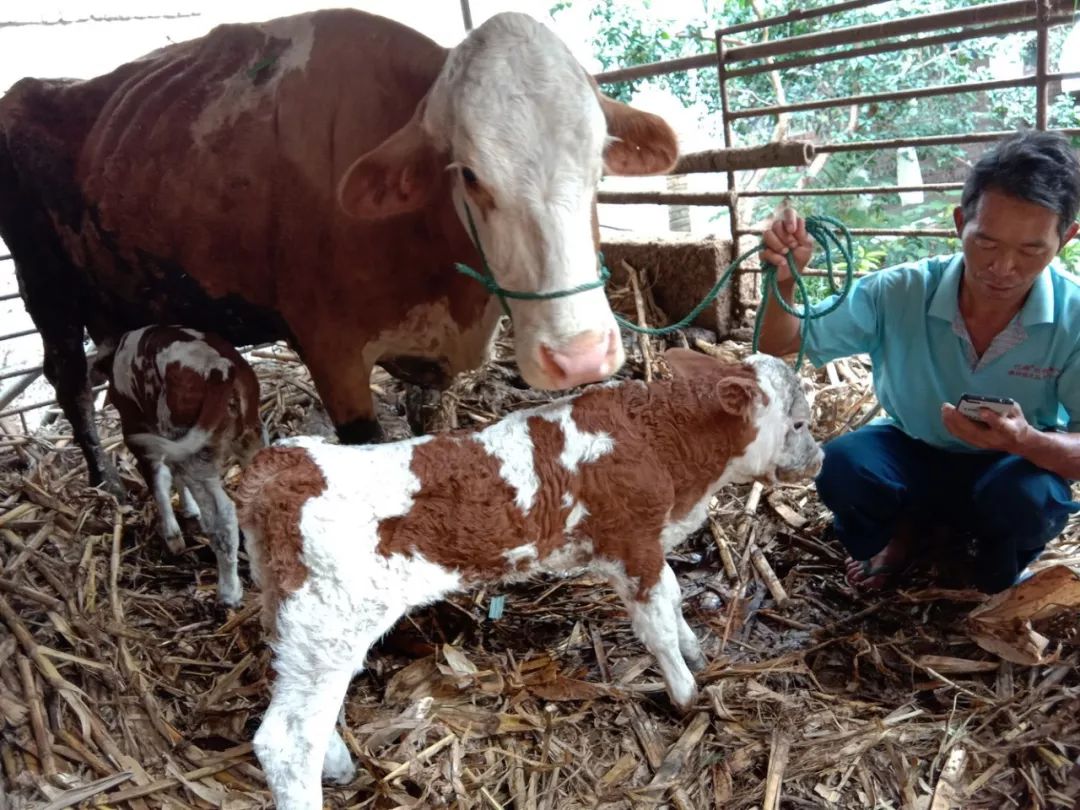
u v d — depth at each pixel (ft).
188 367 4.80
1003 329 4.22
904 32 6.56
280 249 5.22
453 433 3.82
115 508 6.18
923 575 5.02
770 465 4.18
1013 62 10.53
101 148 5.69
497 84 3.79
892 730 4.04
